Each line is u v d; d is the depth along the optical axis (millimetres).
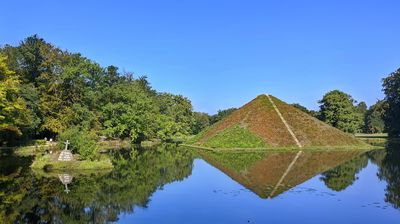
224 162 44312
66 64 72312
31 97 62406
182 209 21031
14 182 29375
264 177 32094
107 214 19891
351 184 28578
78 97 71562
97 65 77062
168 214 19984
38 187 27297
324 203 22594
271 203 22547
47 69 71188
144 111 82500
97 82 77500
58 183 29031
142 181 30281
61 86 69750
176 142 91500
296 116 79125
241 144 68250
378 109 132875
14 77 53469
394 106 105375
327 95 98812
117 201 22969
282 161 44969
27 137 64875
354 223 18594
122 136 81375
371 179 30875
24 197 23906
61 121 66875
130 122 77312
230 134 72375
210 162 44312
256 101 85000
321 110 100938
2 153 52469
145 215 19812
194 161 45625
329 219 19297
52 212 20297
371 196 24484
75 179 31047
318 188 27094
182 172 35500
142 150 64062
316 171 35656
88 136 42281
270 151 61594
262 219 19250
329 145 69625
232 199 23641
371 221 18938
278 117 77312
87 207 21438
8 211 20438
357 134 132000
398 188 27172
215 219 19156
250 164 41969
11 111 51562
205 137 77875
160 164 42188
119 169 37625
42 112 65875
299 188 27094
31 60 70125
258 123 75188
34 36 72938
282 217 19594
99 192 25641
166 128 93750
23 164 40750
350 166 39781
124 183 29281
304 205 22109
